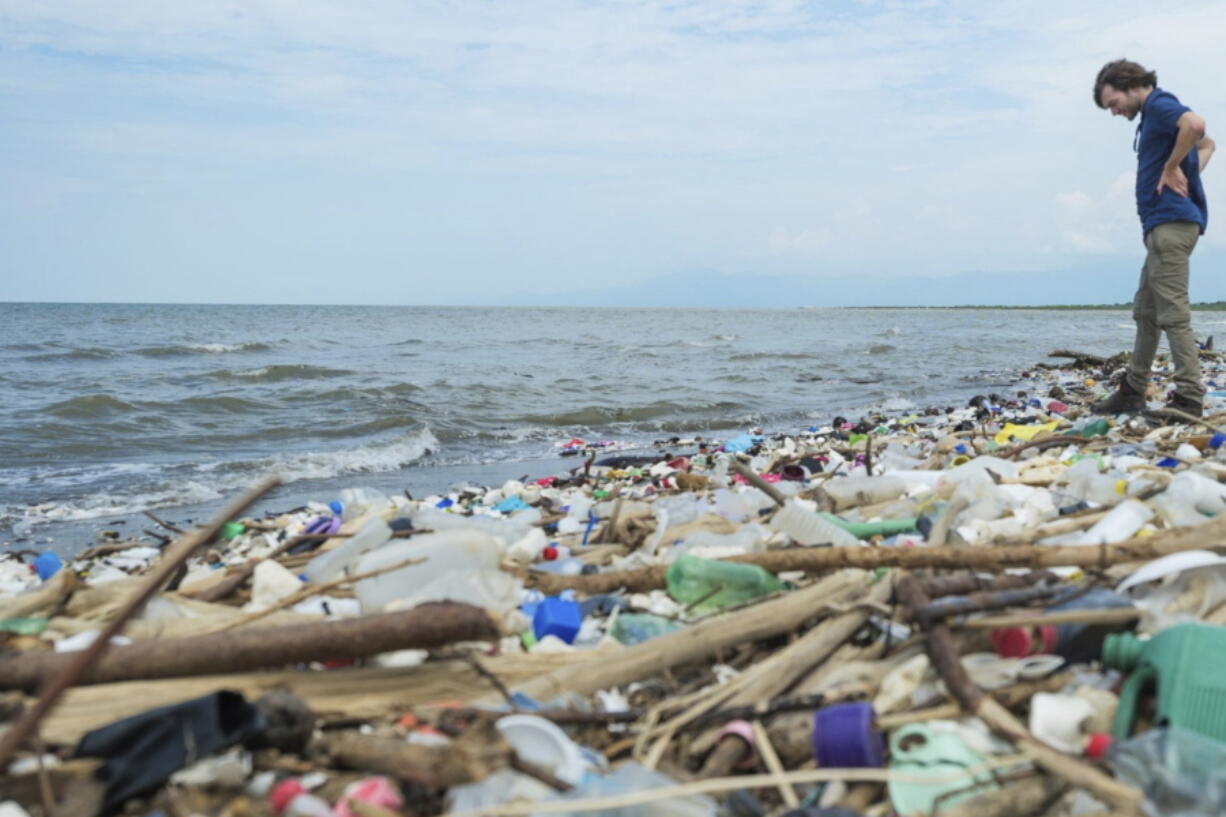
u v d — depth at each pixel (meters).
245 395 18.59
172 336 43.09
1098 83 8.45
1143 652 2.83
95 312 99.00
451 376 24.25
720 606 3.97
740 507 5.94
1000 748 2.61
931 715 2.72
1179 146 7.85
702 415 17.64
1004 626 3.01
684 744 2.79
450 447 14.48
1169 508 4.67
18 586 5.77
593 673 3.15
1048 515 5.26
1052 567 3.81
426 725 2.75
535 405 18.75
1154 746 2.41
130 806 2.37
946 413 14.84
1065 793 2.44
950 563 3.69
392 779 2.49
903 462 7.97
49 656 2.82
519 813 2.30
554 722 2.80
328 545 5.38
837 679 3.00
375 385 20.94
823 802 2.52
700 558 4.02
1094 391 15.95
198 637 2.89
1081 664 3.09
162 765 2.38
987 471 6.29
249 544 6.60
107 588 4.01
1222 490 4.92
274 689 2.86
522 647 3.67
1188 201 8.14
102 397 16.61
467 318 99.69
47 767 2.41
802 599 3.51
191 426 15.55
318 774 2.52
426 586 3.71
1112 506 4.93
